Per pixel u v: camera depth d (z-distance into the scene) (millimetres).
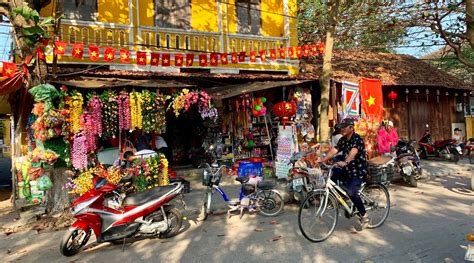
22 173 8438
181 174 11266
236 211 7438
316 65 14125
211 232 6125
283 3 12422
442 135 16047
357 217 5922
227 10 11484
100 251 5430
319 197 5496
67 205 7160
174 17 10789
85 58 9430
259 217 7004
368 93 12000
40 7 7402
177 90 8562
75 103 7164
